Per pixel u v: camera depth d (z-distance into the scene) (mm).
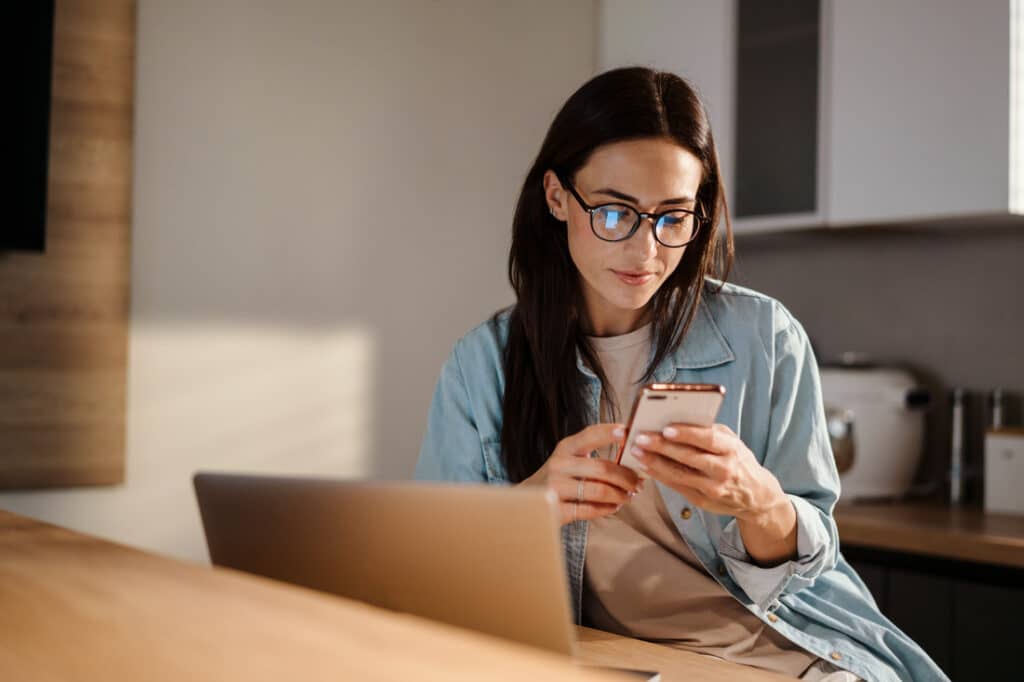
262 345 2781
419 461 1503
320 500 890
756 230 2861
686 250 1343
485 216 3201
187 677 537
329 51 2902
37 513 2451
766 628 1277
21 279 2422
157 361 2621
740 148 2891
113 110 2527
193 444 2672
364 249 2963
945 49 2459
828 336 3123
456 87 3139
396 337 3023
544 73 3309
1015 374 2762
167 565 861
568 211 1307
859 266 3057
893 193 2555
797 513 1186
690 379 1371
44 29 2350
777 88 2809
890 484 2721
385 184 3002
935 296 2904
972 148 2414
